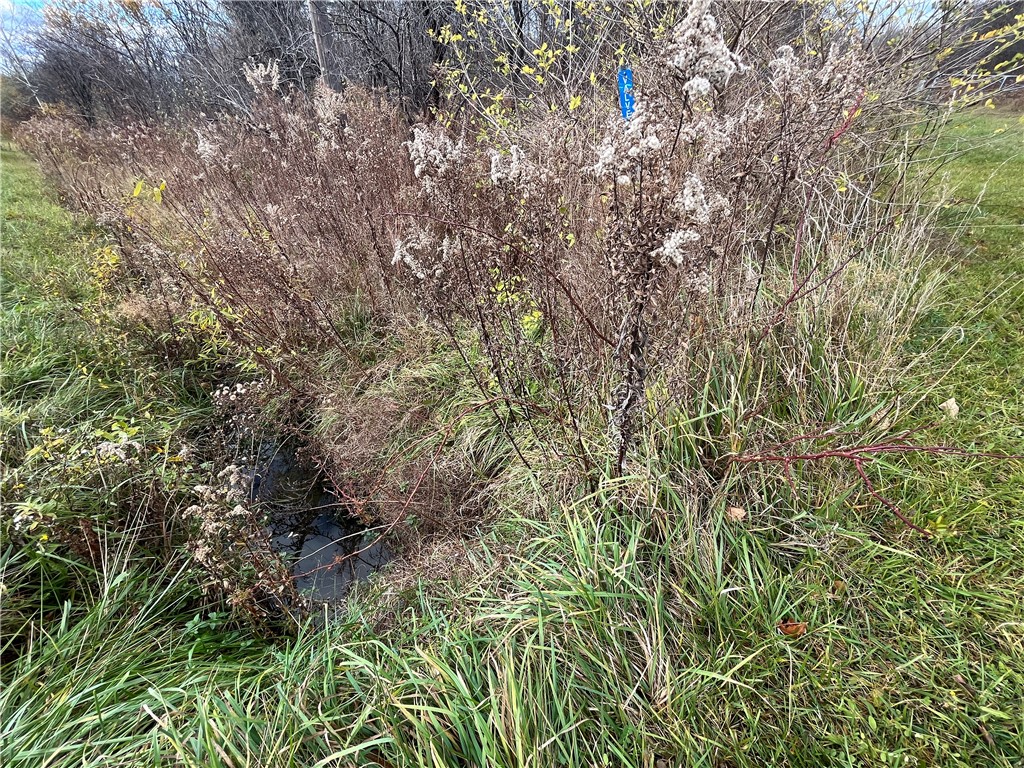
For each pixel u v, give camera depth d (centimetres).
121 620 241
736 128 243
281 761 163
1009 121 620
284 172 541
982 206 446
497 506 288
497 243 277
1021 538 207
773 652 185
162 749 175
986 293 331
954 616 189
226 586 242
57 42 1622
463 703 170
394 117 616
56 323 462
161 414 392
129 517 278
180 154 705
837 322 280
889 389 263
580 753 166
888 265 322
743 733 170
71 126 1035
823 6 372
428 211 380
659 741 168
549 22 545
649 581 203
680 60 164
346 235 464
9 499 257
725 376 247
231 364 451
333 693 190
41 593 244
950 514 217
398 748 162
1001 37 385
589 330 262
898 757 158
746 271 281
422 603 231
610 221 193
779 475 225
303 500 358
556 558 225
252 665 222
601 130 323
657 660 180
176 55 1470
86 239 639
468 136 504
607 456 239
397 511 308
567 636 188
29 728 190
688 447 236
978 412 260
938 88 410
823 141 283
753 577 205
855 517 222
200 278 430
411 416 354
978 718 164
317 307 432
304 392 400
